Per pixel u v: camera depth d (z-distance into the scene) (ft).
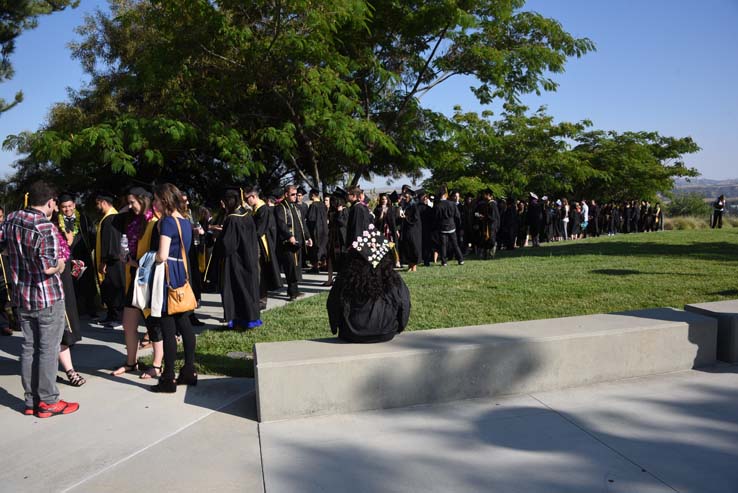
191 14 45.39
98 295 30.27
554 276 33.94
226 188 23.22
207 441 13.19
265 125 54.70
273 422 14.16
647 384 16.11
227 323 23.80
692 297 26.55
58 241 14.89
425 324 22.68
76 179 56.18
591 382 16.29
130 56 56.44
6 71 47.06
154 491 10.98
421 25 53.57
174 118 47.37
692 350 17.30
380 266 15.89
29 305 14.58
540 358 15.75
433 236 44.29
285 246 30.94
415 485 10.86
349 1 46.39
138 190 18.72
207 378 17.69
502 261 44.98
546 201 73.56
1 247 14.89
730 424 13.23
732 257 42.73
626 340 16.52
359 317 15.52
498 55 54.13
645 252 48.01
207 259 28.71
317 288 36.22
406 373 14.83
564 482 10.80
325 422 14.05
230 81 50.37
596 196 124.47
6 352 21.49
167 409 15.23
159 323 17.79
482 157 94.07
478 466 11.55
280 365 14.08
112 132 43.80
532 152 97.35
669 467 11.27
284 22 47.39
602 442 12.47
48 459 12.47
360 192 33.37
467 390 15.30
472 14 55.26
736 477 10.84
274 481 11.18
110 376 18.22
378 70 50.72
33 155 49.39
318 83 46.98
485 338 16.02
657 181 123.13
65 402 15.30
